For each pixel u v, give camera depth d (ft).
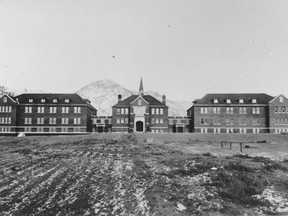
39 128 262.26
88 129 275.18
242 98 266.57
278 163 81.87
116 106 264.72
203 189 60.03
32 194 58.59
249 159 89.04
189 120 287.28
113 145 134.62
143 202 53.47
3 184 65.10
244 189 59.72
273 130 253.44
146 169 76.28
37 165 82.69
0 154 107.55
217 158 89.97
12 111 260.01
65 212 49.80
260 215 48.70
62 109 264.31
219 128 261.03
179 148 122.21
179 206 51.75
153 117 264.72
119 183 64.34
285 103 255.91
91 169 76.95
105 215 48.37
